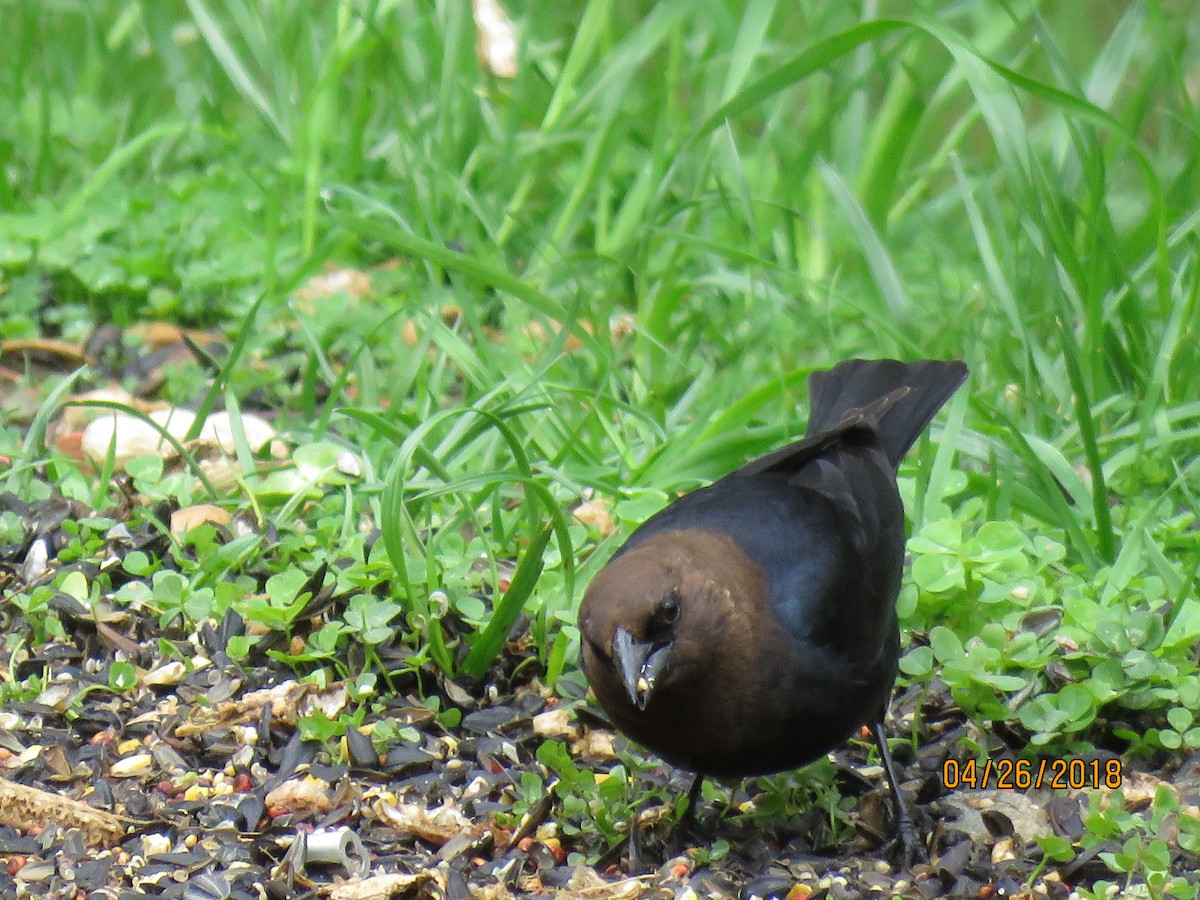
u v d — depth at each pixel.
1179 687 8.66
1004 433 10.77
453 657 9.42
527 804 8.23
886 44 17.34
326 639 9.07
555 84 16.20
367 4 16.72
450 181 13.98
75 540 10.27
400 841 8.13
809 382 10.23
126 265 14.34
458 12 15.09
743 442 11.18
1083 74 17.53
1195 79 17.16
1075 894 7.59
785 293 13.34
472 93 15.28
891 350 12.77
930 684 9.25
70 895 7.70
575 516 10.97
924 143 17.75
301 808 8.34
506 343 13.63
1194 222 12.09
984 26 16.94
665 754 7.98
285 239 14.80
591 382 12.84
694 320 13.14
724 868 8.06
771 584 7.76
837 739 8.08
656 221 13.30
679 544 7.82
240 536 10.27
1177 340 11.86
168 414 12.16
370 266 15.09
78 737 8.87
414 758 8.68
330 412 11.55
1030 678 8.99
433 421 9.68
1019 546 9.44
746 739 7.80
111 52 17.73
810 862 8.09
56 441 12.19
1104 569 9.77
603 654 7.50
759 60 16.08
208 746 8.75
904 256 15.09
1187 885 7.36
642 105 16.47
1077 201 13.48
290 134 15.40
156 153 15.99
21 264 14.45
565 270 14.07
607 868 8.09
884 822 8.35
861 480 8.70
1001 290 11.45
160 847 8.10
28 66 18.28
